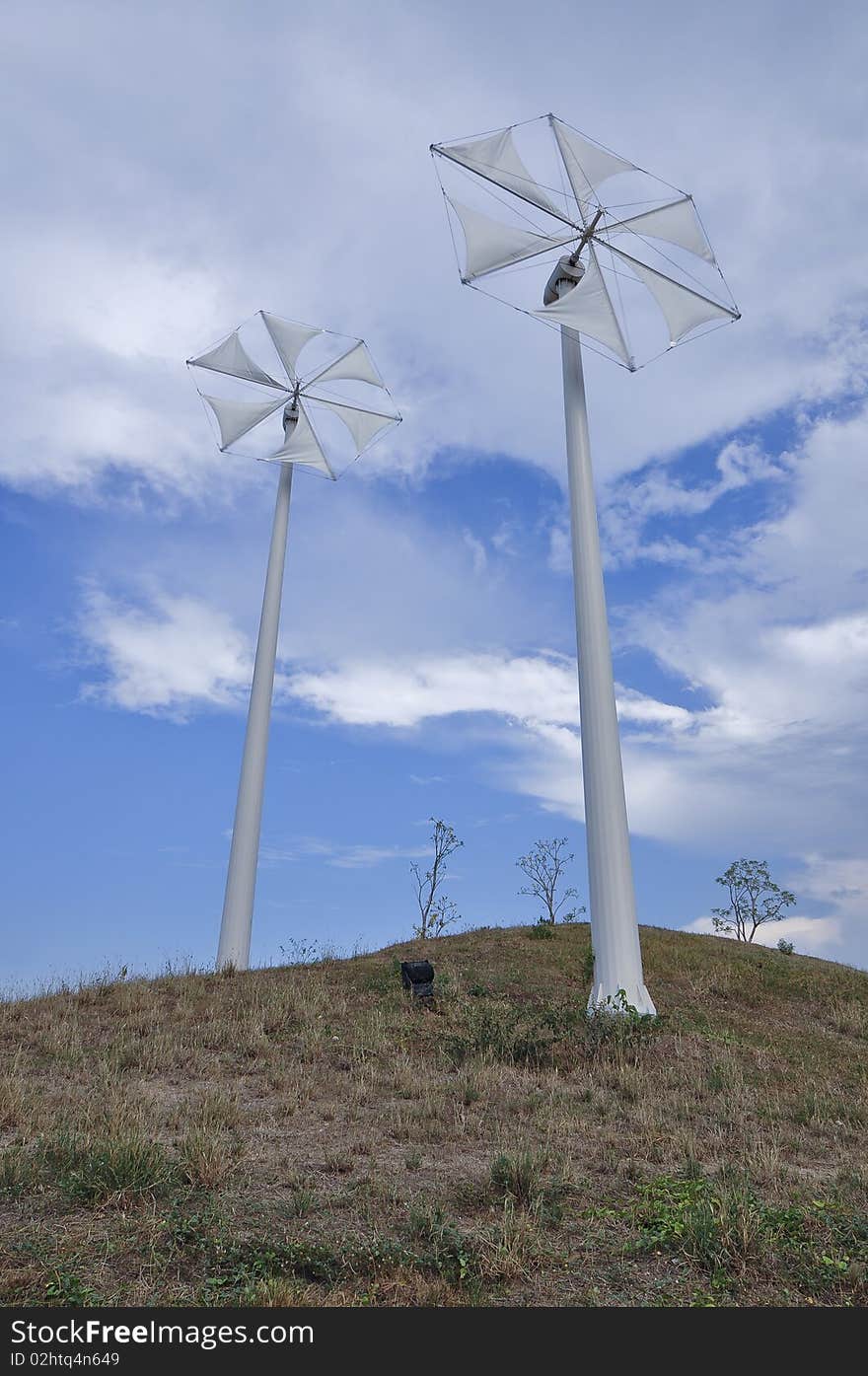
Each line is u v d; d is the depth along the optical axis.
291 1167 6.82
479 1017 12.20
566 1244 5.57
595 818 13.79
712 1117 9.09
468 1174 6.83
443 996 13.80
